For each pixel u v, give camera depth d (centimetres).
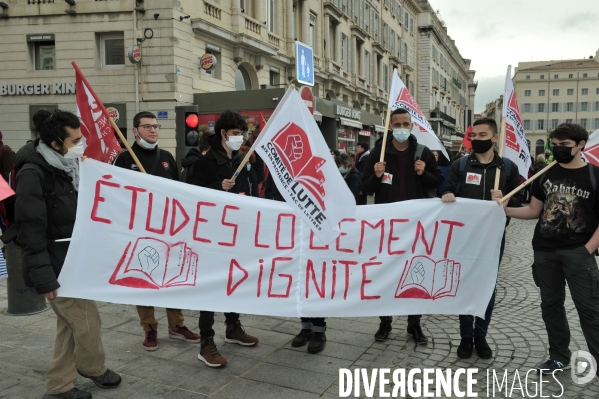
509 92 466
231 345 443
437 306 403
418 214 403
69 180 339
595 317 350
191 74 1681
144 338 456
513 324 505
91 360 342
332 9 2842
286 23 2336
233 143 412
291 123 364
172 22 1588
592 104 9762
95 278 343
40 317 518
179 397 346
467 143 1006
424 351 431
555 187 359
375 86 3697
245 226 382
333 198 367
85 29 1652
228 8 1883
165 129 1614
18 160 319
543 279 375
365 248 396
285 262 386
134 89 1631
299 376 381
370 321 512
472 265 405
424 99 5303
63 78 1684
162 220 366
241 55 1925
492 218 401
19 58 1706
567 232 354
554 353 386
